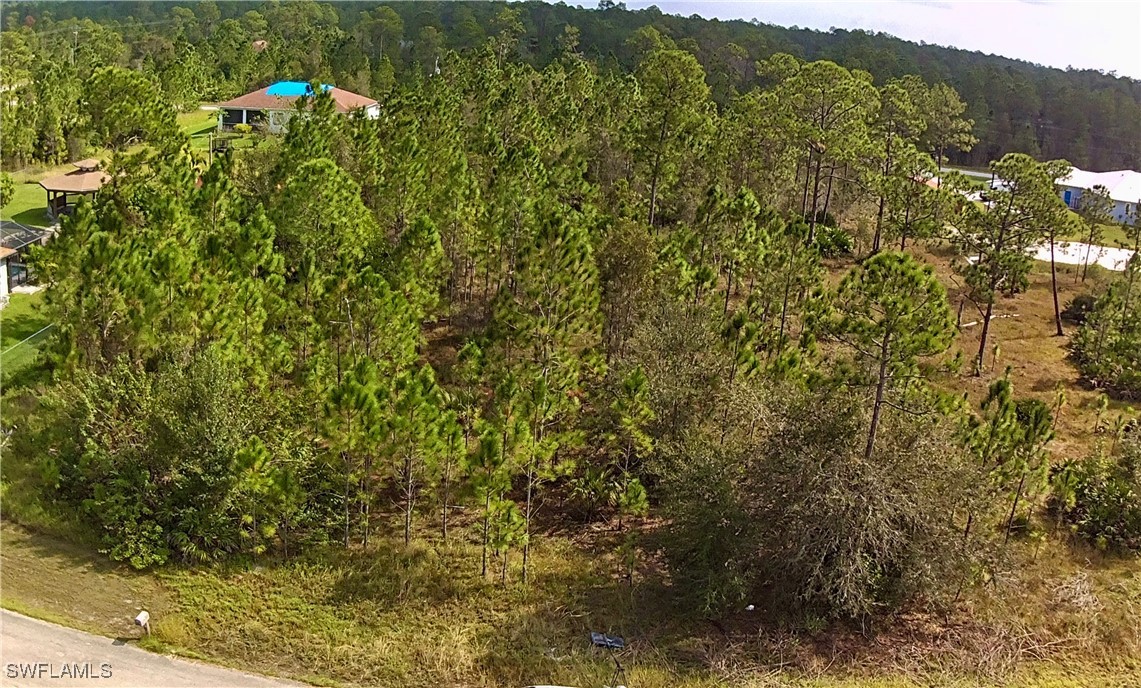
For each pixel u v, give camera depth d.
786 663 17.83
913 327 18.67
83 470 21.08
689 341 25.06
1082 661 18.52
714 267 32.84
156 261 23.62
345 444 19.73
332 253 29.92
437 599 19.33
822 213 57.56
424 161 38.03
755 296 30.31
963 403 23.33
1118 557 22.98
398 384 20.34
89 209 26.05
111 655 16.11
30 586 17.89
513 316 24.53
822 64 49.88
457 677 16.80
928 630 19.36
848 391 20.17
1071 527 23.88
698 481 19.97
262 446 19.97
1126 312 37.38
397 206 35.62
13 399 25.28
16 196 51.56
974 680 17.62
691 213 46.28
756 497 19.86
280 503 20.12
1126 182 76.38
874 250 50.06
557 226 24.80
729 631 18.98
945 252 54.72
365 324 23.88
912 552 18.88
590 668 17.17
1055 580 21.36
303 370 24.28
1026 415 23.56
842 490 18.67
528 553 21.48
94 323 23.19
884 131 60.56
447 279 33.50
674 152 46.25
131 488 20.28
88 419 21.02
